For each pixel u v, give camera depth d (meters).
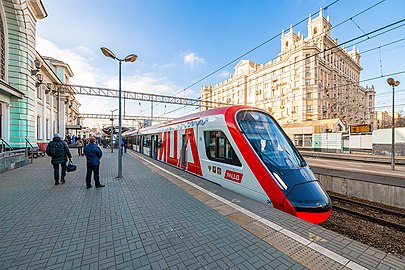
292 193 4.41
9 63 13.66
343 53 49.84
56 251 2.72
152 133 14.96
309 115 39.44
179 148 9.55
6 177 7.76
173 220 3.76
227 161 6.02
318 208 4.27
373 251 2.71
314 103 39.06
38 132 19.89
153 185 6.42
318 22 44.66
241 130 5.62
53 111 25.20
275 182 4.63
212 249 2.79
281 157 5.14
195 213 4.09
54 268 2.36
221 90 60.56
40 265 2.42
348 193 7.82
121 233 3.26
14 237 3.10
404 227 5.03
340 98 47.72
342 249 2.76
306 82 39.44
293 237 3.10
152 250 2.77
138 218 3.86
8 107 13.25
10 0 13.03
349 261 2.49
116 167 10.27
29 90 14.59
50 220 3.76
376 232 5.02
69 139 26.58
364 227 5.30
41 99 20.27
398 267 2.38
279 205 4.46
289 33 45.97
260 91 48.22
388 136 21.50
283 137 5.76
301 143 30.14
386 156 20.31
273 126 5.99
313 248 2.79
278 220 3.73
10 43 13.68
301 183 4.60
